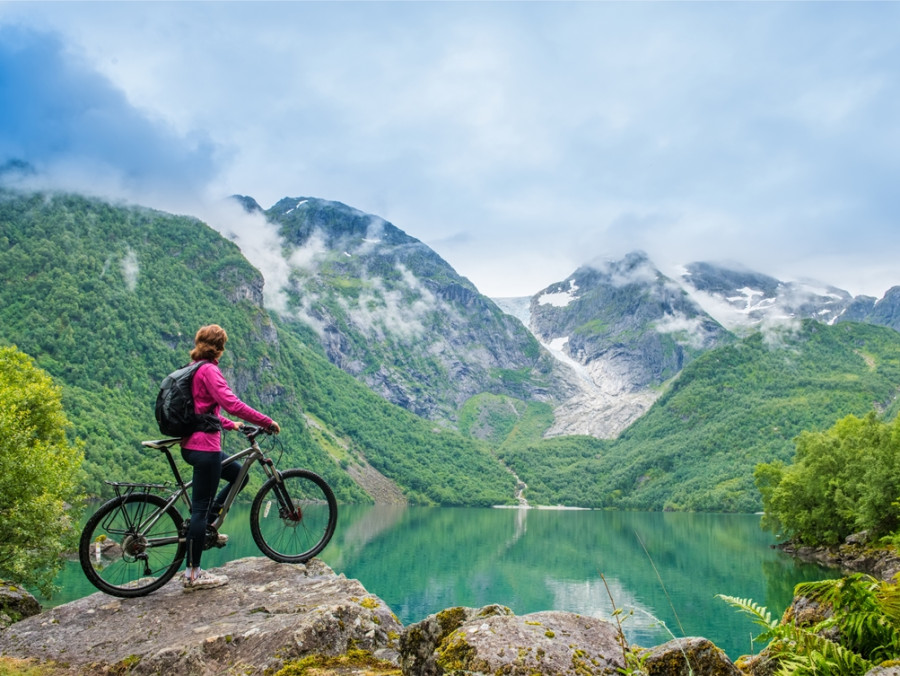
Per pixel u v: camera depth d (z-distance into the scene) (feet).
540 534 582.35
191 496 29.84
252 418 28.32
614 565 349.41
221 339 29.43
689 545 437.17
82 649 25.66
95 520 28.81
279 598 28.60
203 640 24.56
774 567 291.17
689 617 203.72
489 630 18.56
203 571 30.53
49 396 142.10
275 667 23.00
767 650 22.67
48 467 105.40
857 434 326.03
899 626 19.31
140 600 28.89
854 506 279.08
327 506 33.06
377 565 334.24
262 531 31.45
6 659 24.95
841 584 20.59
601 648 18.51
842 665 18.52
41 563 103.81
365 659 23.52
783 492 314.55
